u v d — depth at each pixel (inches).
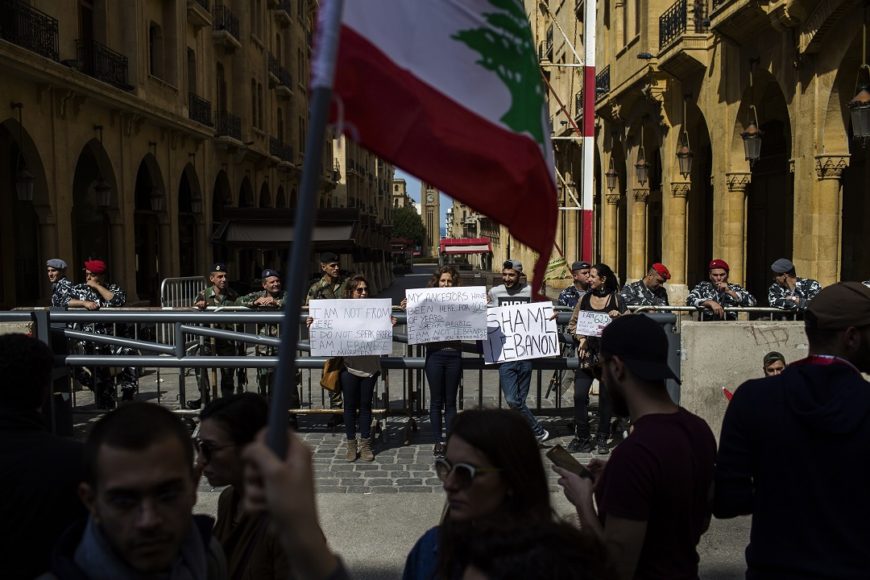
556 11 1382.9
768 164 730.8
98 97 671.8
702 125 776.3
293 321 57.6
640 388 101.3
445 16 80.7
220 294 381.1
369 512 237.8
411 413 322.0
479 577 58.8
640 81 806.5
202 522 82.7
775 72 544.7
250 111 1230.9
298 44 1660.9
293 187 1648.6
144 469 69.0
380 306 288.0
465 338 287.3
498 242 2498.8
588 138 561.9
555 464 108.9
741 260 634.8
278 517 55.6
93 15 721.0
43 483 90.4
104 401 356.5
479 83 81.7
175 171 914.1
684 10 679.7
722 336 280.7
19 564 89.4
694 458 96.3
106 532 70.5
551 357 301.7
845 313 99.9
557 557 55.8
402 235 5172.2
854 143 565.0
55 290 389.4
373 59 75.0
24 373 99.4
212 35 1077.8
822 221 486.0
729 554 205.0
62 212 634.8
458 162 79.3
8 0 541.3
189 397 395.9
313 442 320.5
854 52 449.1
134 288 786.8
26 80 577.6
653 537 95.2
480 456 82.4
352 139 73.4
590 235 565.3
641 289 395.2
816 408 96.0
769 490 98.7
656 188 964.6
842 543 93.9
